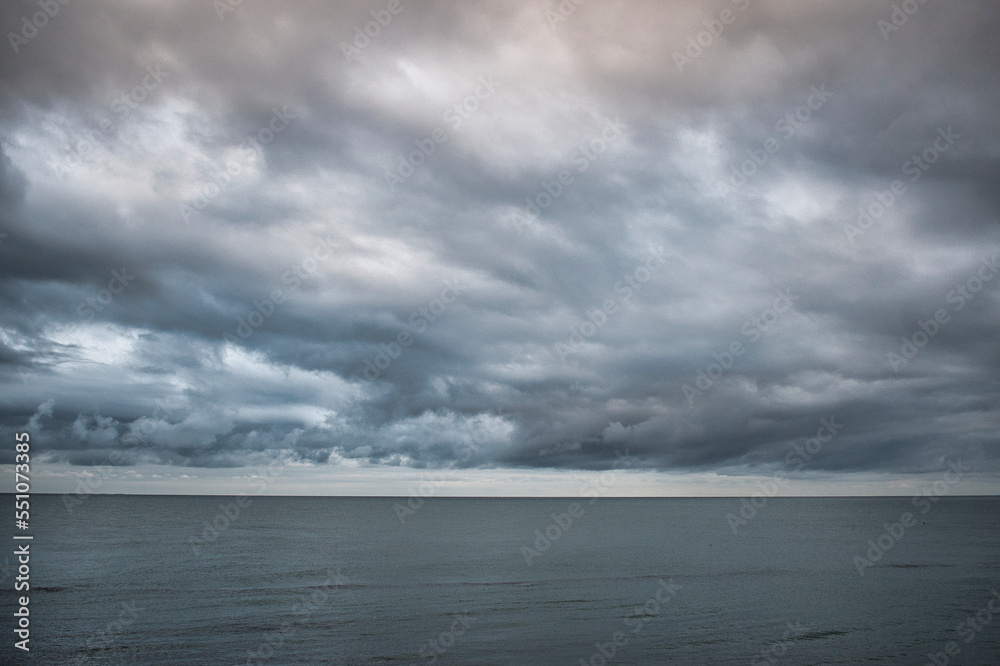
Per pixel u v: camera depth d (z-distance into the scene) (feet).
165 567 188.55
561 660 92.43
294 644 100.32
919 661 94.07
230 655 94.58
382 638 103.96
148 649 97.30
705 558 219.61
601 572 182.50
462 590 150.51
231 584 158.71
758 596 144.15
